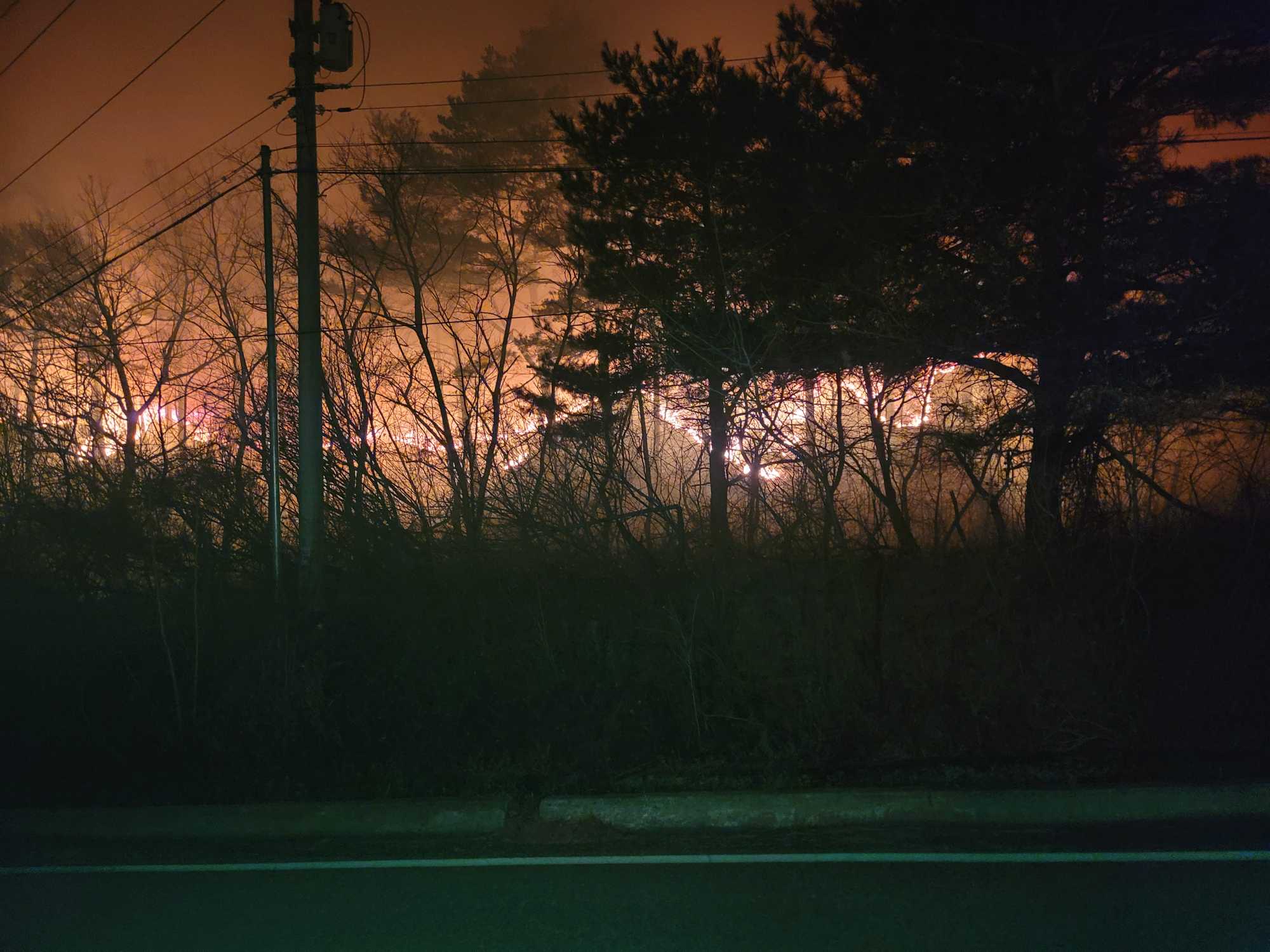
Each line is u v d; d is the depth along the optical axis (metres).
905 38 12.14
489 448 14.48
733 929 4.85
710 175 14.46
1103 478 9.66
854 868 5.66
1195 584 8.93
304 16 10.62
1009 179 11.65
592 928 4.91
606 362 14.61
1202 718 7.74
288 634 9.25
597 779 7.55
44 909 5.35
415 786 7.50
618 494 11.69
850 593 9.09
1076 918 4.85
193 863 6.15
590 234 15.66
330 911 5.23
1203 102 12.30
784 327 11.80
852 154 12.55
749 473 10.58
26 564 12.10
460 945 4.73
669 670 9.07
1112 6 11.52
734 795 6.73
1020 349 11.86
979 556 9.03
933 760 7.55
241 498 13.29
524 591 10.55
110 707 9.12
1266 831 6.12
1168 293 11.52
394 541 12.60
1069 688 8.04
